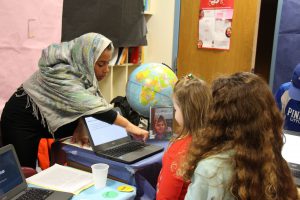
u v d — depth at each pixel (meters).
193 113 1.34
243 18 3.14
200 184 1.00
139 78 2.08
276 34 3.02
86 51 1.87
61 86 1.80
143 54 3.62
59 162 1.85
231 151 1.00
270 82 3.10
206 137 1.05
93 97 1.79
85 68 1.88
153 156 1.70
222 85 1.06
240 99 1.00
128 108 2.29
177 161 1.29
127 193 1.46
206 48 3.39
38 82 1.91
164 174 1.36
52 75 1.83
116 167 1.61
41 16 2.45
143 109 2.08
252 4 3.08
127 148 1.76
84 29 2.73
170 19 3.54
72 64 1.89
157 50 3.67
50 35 2.53
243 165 0.98
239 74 1.08
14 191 1.42
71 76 1.83
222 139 1.02
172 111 2.00
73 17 2.66
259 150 0.99
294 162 1.41
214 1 3.27
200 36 3.41
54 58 1.88
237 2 3.15
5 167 1.43
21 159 1.96
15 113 1.97
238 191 0.97
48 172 1.64
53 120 1.85
